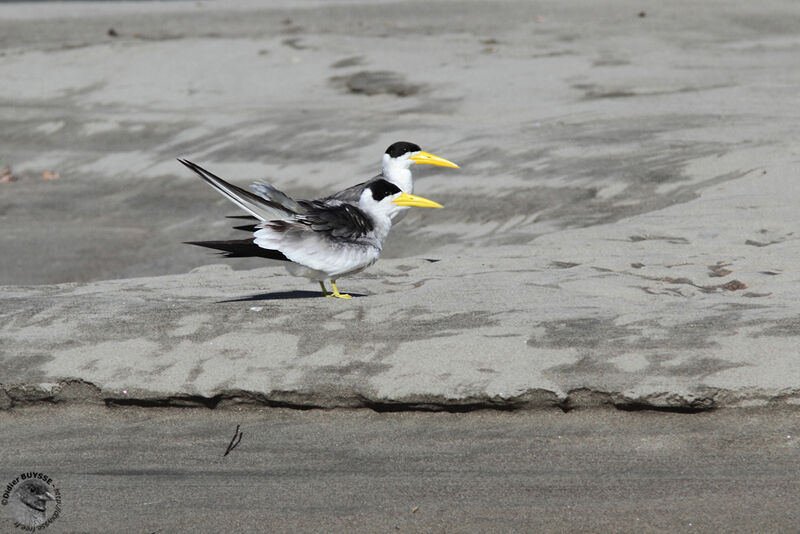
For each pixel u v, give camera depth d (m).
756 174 17.73
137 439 9.12
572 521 7.28
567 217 18.09
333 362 9.56
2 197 24.70
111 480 8.37
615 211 17.91
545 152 21.59
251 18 48.12
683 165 19.33
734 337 9.29
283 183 23.27
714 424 8.51
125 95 32.19
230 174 24.27
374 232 11.54
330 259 10.76
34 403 9.81
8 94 33.34
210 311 10.82
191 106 30.36
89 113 30.50
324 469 8.36
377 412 9.23
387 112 27.44
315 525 7.44
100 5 57.59
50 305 11.38
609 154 20.80
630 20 41.72
